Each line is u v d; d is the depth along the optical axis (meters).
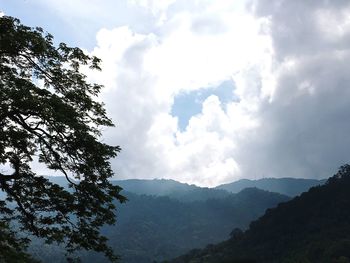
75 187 15.16
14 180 14.69
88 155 14.97
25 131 14.14
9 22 14.22
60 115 13.63
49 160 15.27
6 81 14.06
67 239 15.47
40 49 14.64
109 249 15.59
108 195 15.24
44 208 14.96
